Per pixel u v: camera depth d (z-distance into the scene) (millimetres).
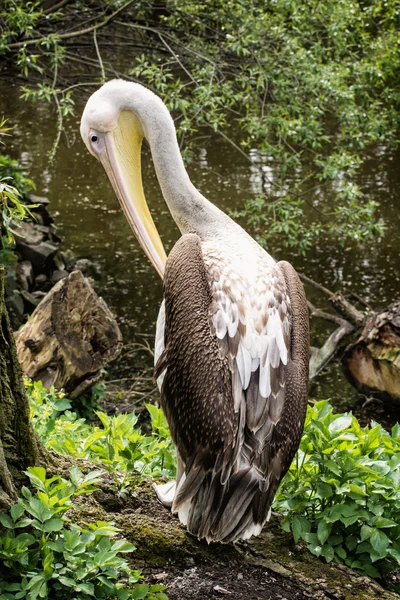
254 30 11023
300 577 4090
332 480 4309
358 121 11859
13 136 19547
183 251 4031
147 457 4883
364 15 12016
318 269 13523
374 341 9422
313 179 17047
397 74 12242
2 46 10250
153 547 4121
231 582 4023
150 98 4859
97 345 7445
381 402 9805
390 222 15258
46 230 13414
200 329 3816
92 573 3533
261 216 11883
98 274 13203
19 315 11109
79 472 3967
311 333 11602
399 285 12922
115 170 5012
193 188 4793
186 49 11320
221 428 3717
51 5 12680
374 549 4137
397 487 4379
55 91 10555
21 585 3432
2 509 3576
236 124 20125
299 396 3926
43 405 5898
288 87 11281
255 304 3988
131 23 11844
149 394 9734
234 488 3764
